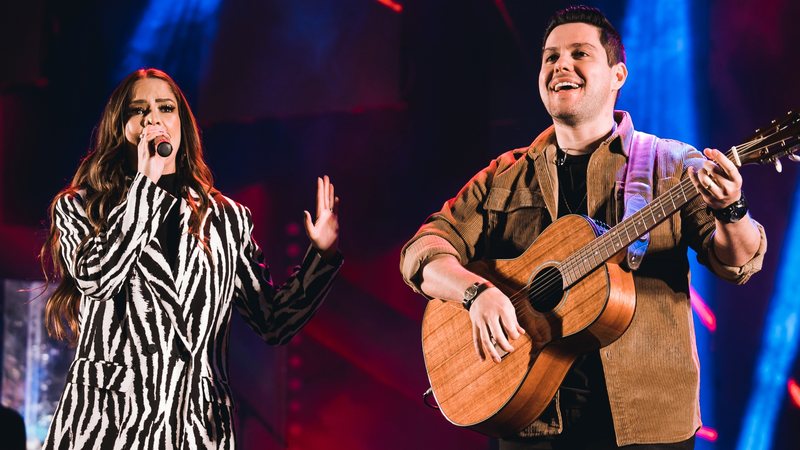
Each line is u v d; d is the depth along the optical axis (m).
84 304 3.37
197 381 3.35
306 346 8.02
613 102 3.53
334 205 3.70
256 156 8.17
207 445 3.31
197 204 3.55
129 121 3.59
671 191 2.96
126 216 3.23
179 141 3.65
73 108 8.48
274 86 7.81
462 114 7.57
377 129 7.88
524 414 3.31
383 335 7.88
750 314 7.76
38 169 8.64
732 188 2.78
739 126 7.63
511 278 3.44
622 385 3.13
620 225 3.09
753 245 2.97
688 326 3.20
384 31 7.56
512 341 3.33
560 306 3.23
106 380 3.23
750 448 7.69
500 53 8.05
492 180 3.69
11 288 9.68
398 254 7.84
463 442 7.56
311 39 7.73
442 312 3.64
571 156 3.53
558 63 3.43
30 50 8.45
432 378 3.62
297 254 8.05
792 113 2.80
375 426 7.82
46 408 9.70
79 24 8.40
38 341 9.71
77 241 3.36
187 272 3.40
